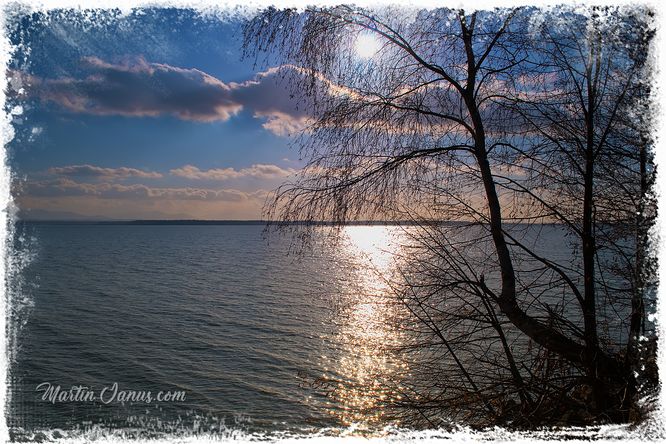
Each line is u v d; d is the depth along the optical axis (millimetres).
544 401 4359
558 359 4492
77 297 49406
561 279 4527
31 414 18656
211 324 35781
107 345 30172
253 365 24891
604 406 4168
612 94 4352
